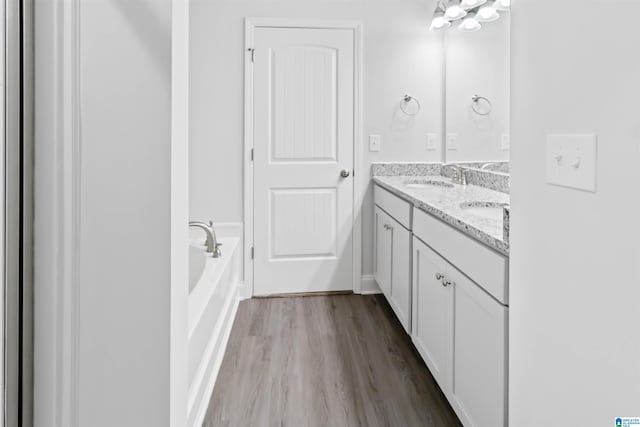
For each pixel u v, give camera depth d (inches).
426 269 79.6
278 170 125.6
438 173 128.7
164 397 33.5
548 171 37.2
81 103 28.6
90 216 29.1
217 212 124.8
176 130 37.0
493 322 51.4
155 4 31.5
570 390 35.0
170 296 33.9
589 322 32.6
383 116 127.4
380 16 125.7
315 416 68.6
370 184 128.6
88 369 29.7
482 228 55.2
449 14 108.2
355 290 130.0
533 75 39.4
